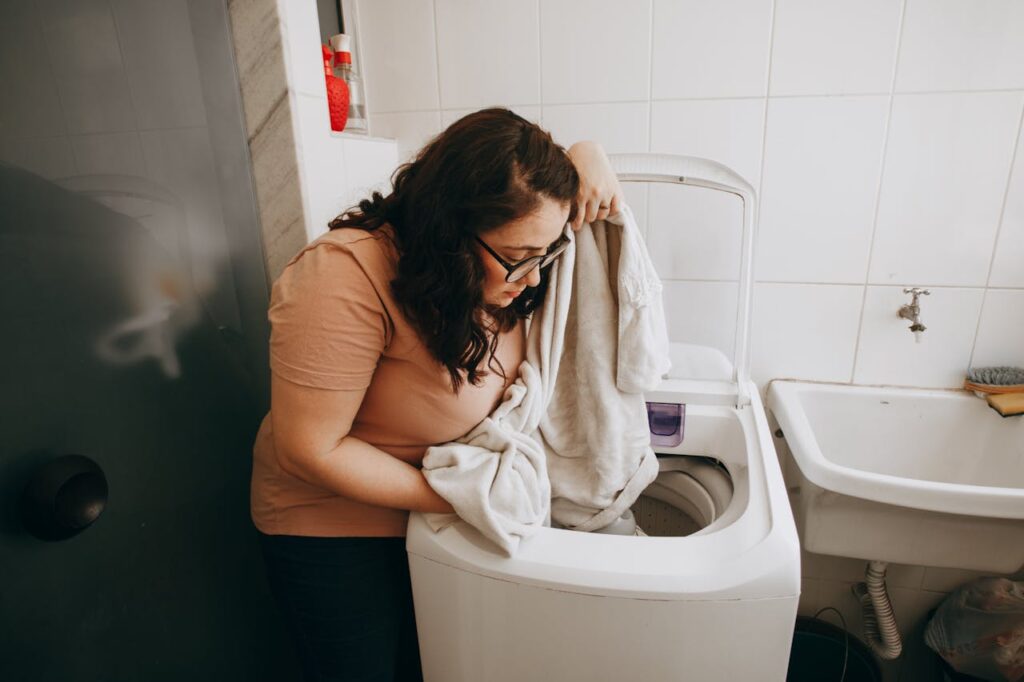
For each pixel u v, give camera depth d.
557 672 0.78
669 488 1.18
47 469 0.64
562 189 0.64
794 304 1.29
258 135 0.98
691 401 1.10
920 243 1.20
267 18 0.92
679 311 1.29
